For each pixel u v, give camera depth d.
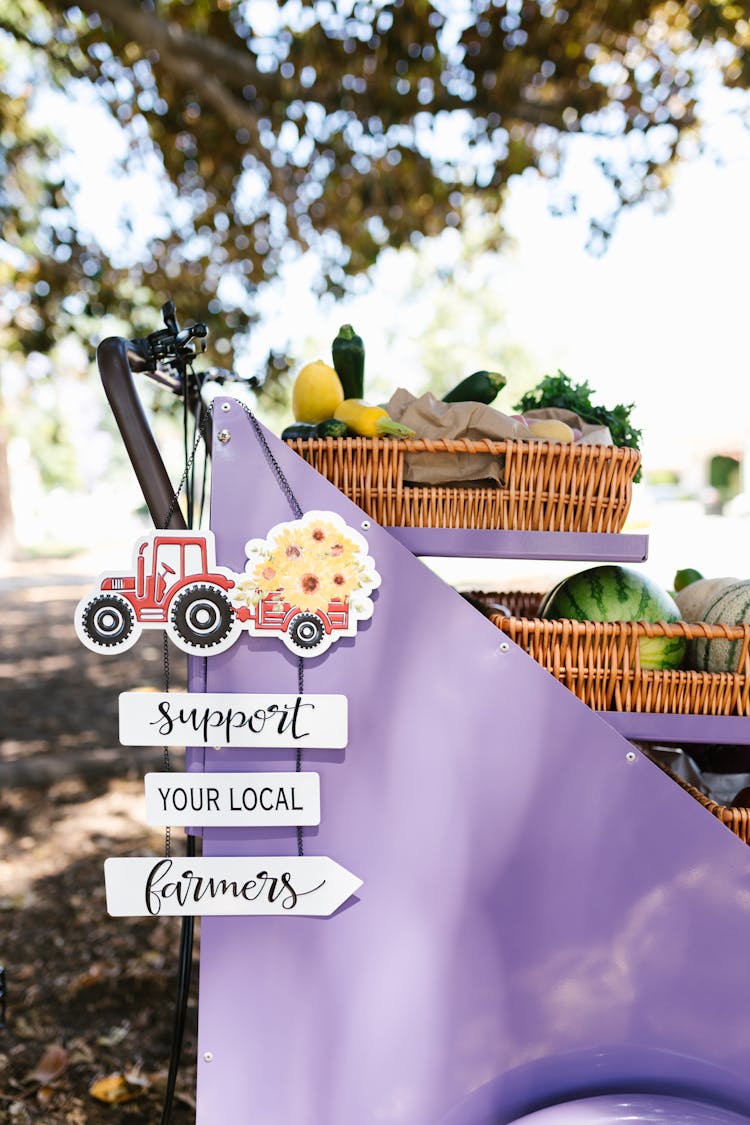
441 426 1.64
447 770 1.46
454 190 7.14
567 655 1.57
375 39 6.06
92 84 6.81
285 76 6.25
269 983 1.45
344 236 7.23
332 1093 1.46
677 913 1.48
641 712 1.58
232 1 6.27
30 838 4.60
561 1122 1.37
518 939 1.47
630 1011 1.48
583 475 1.59
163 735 1.42
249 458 1.44
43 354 7.94
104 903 3.92
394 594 1.45
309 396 1.77
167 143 7.20
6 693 8.12
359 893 1.46
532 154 7.05
